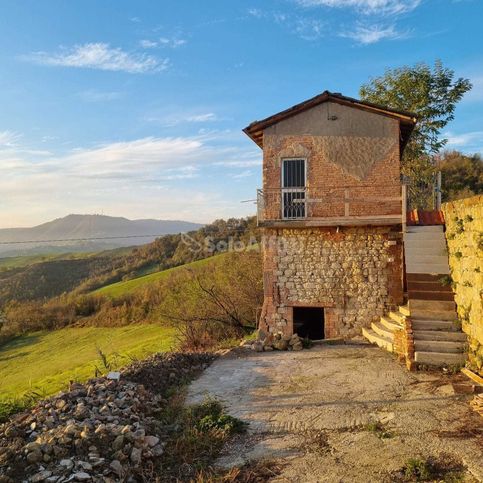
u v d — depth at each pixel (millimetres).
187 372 10781
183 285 26094
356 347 12539
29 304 45656
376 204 14062
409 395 8195
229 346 15734
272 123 14688
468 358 9422
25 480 5457
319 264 14547
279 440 6785
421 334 10180
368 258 14211
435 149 25516
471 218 9617
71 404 7809
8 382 24312
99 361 23547
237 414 7934
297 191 14539
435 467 5559
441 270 11508
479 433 6402
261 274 23281
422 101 24531
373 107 14008
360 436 6664
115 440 6270
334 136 14352
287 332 14688
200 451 6586
